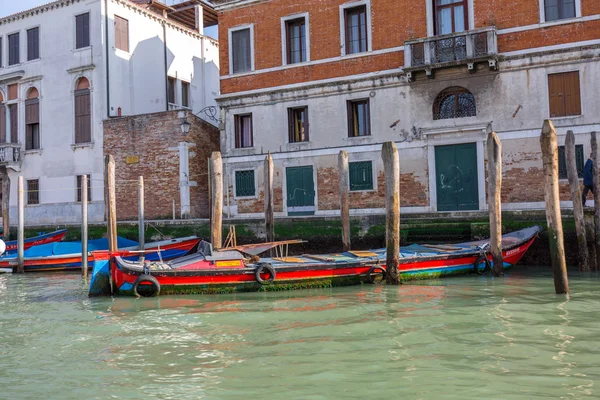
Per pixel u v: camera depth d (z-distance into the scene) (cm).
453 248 1355
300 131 2095
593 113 1655
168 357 710
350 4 1977
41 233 2319
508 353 681
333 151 1998
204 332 838
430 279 1265
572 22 1683
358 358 678
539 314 878
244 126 2188
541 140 1024
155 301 1097
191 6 3039
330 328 836
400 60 1902
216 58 3105
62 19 2558
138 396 576
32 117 2656
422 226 1565
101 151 2444
